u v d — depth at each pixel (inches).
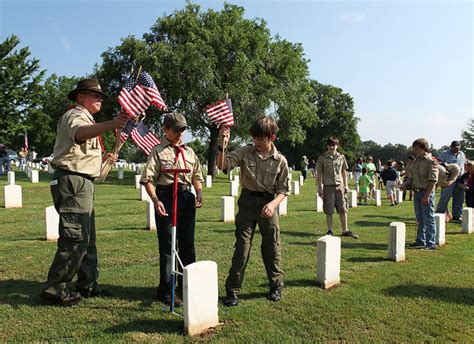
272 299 188.1
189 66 995.9
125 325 157.4
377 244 319.3
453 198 472.1
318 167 350.3
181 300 180.2
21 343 143.5
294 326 162.9
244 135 1141.1
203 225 384.2
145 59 1018.7
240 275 182.4
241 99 1040.8
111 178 1063.6
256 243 303.1
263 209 174.6
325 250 208.2
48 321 160.1
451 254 290.5
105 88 1131.9
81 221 170.9
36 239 310.5
